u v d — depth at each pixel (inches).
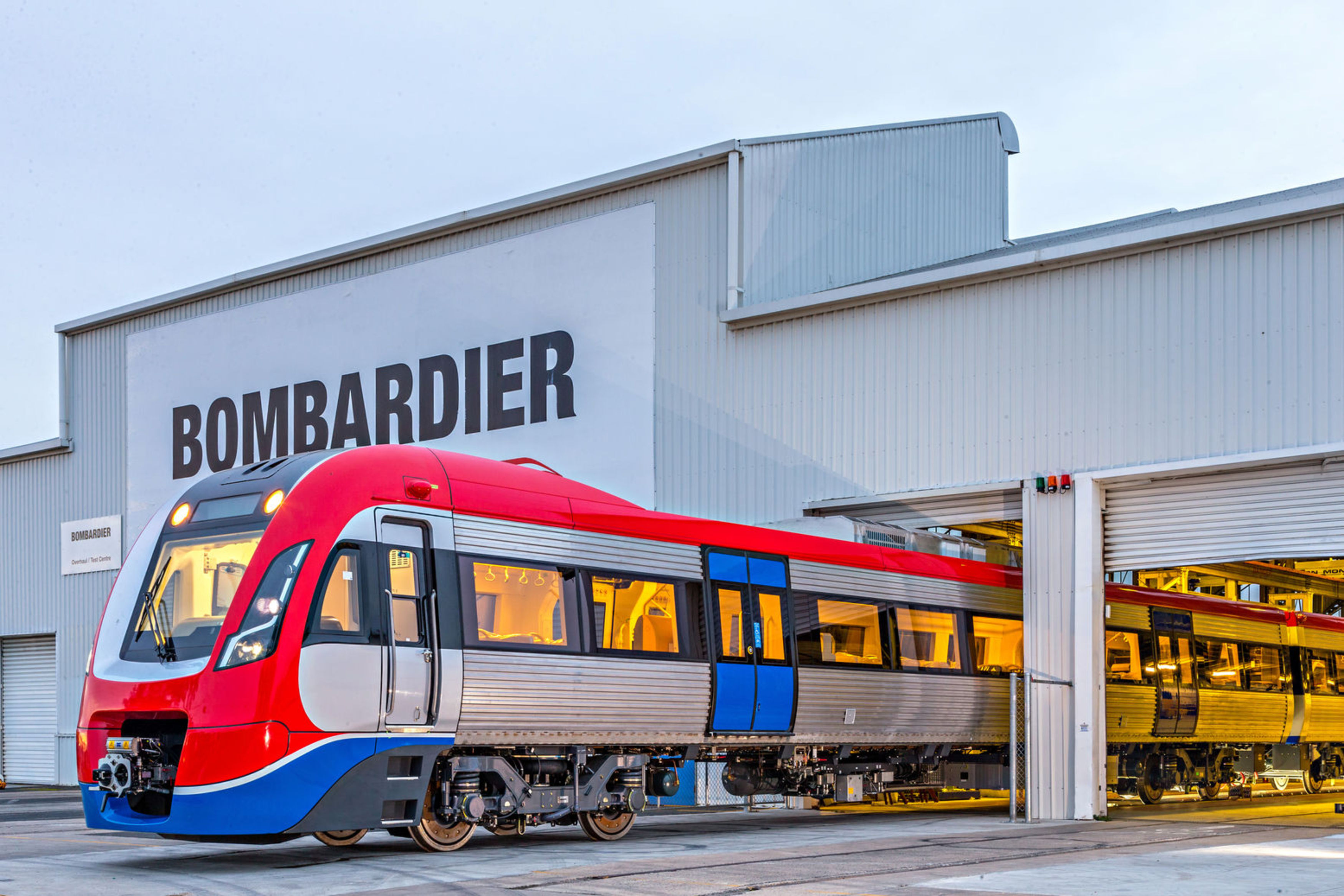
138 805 458.0
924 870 441.7
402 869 438.6
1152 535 679.1
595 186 907.4
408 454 490.9
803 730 620.1
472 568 491.2
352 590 455.2
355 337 1036.5
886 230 987.3
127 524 1178.0
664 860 470.6
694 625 571.5
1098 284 697.6
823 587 643.5
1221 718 998.4
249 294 1111.6
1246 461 639.1
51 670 1250.0
